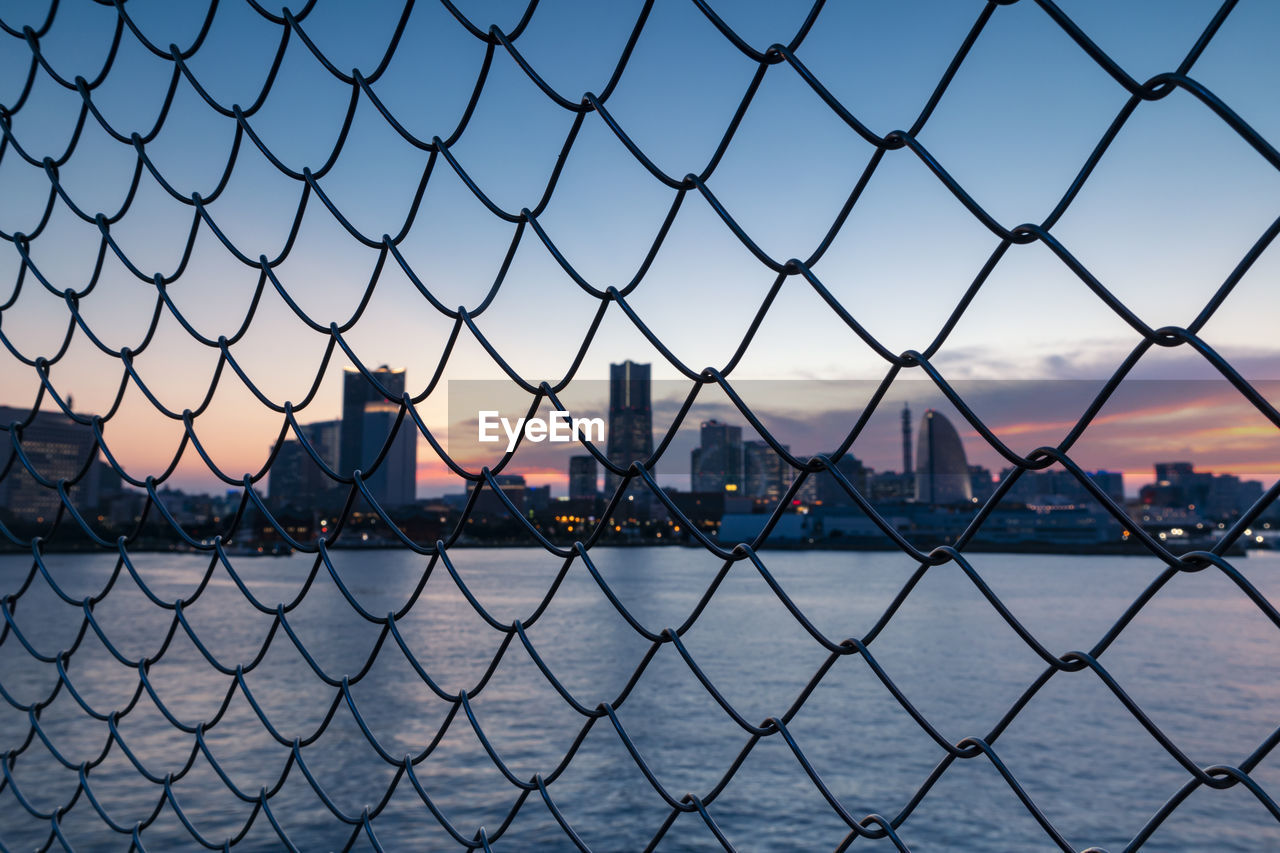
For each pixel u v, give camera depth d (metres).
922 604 65.56
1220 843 20.00
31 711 1.51
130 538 1.33
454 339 1.02
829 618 59.28
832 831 21.28
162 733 29.94
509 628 1.00
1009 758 27.92
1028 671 43.12
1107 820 21.88
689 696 36.41
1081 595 71.56
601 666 42.53
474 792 23.52
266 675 40.69
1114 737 30.56
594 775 24.94
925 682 40.16
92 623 1.40
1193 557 0.58
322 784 24.06
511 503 0.98
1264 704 35.34
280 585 73.19
